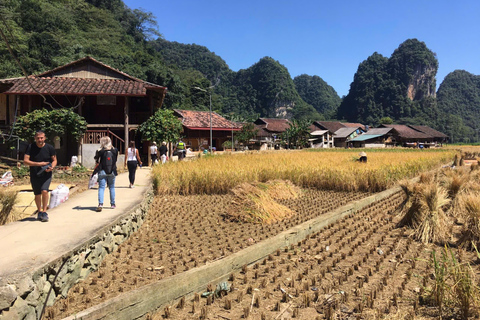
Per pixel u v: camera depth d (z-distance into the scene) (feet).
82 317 10.41
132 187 36.96
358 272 16.53
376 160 59.31
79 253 14.92
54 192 29.09
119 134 78.07
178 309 13.03
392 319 11.90
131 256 18.76
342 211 28.02
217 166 47.01
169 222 27.25
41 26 194.18
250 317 12.39
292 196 38.04
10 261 12.50
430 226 21.91
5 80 71.15
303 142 204.33
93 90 68.39
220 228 25.41
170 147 86.38
